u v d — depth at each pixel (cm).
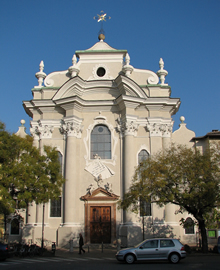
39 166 2514
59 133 3388
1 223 3256
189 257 2183
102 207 3150
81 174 3253
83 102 3369
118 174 3228
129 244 2917
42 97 3497
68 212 3075
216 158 2434
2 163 2462
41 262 2039
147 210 3136
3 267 1789
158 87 3425
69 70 3456
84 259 2206
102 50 3550
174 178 2362
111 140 3312
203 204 2344
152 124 3331
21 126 3650
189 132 3528
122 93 3366
